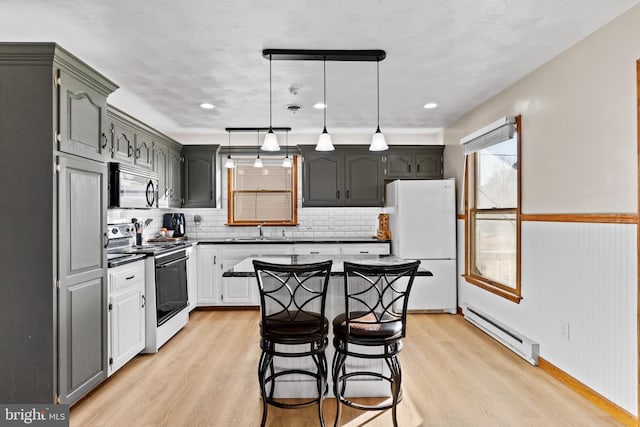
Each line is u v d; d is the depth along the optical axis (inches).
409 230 187.9
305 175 214.8
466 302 178.5
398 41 102.7
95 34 97.3
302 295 104.7
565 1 83.9
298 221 225.6
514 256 141.3
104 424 89.5
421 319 177.9
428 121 194.5
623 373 89.7
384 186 215.9
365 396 104.0
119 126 145.1
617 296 91.4
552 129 115.3
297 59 111.7
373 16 89.7
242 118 183.2
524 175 130.6
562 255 110.7
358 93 146.8
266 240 203.6
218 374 117.8
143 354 135.4
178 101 155.1
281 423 90.2
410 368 121.0
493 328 146.2
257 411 95.9
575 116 105.3
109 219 160.1
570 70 107.0
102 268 106.3
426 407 97.1
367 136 224.4
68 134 91.1
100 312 105.5
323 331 87.0
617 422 90.0
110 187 136.1
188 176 212.1
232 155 224.4
